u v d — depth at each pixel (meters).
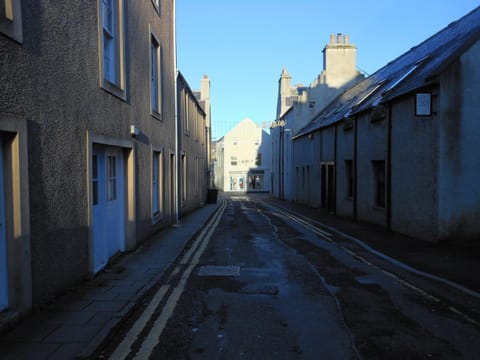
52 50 4.78
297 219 16.64
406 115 11.08
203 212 19.86
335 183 18.52
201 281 6.35
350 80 29.50
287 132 34.38
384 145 12.64
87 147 5.88
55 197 4.89
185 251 8.92
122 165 8.26
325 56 29.77
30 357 3.46
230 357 3.70
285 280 6.46
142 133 9.38
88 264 6.00
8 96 3.87
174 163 14.28
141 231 9.30
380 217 13.15
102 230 6.94
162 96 12.01
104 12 6.98
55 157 4.88
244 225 14.36
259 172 56.19
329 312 4.93
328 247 9.58
